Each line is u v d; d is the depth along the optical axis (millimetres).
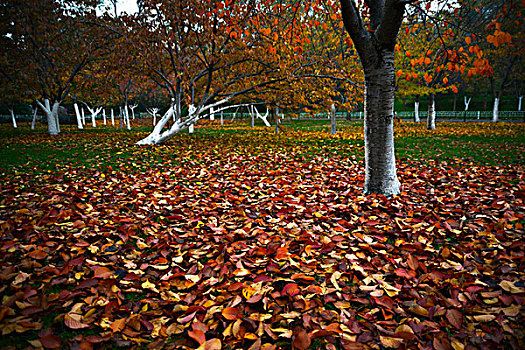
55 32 13820
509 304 1816
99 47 13703
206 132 18391
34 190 4559
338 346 1576
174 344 1563
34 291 1848
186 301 1875
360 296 1964
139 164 7254
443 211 3568
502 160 7223
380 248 2645
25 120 37969
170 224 3248
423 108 45469
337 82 11133
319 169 6363
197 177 5648
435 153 8680
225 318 1696
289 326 1697
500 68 22453
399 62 15328
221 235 2840
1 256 2340
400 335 1582
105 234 2793
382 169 4207
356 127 22250
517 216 3285
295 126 24703
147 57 9922
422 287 2021
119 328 1629
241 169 6453
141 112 50844
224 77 11000
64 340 1590
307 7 5730
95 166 6914
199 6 8320
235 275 2131
